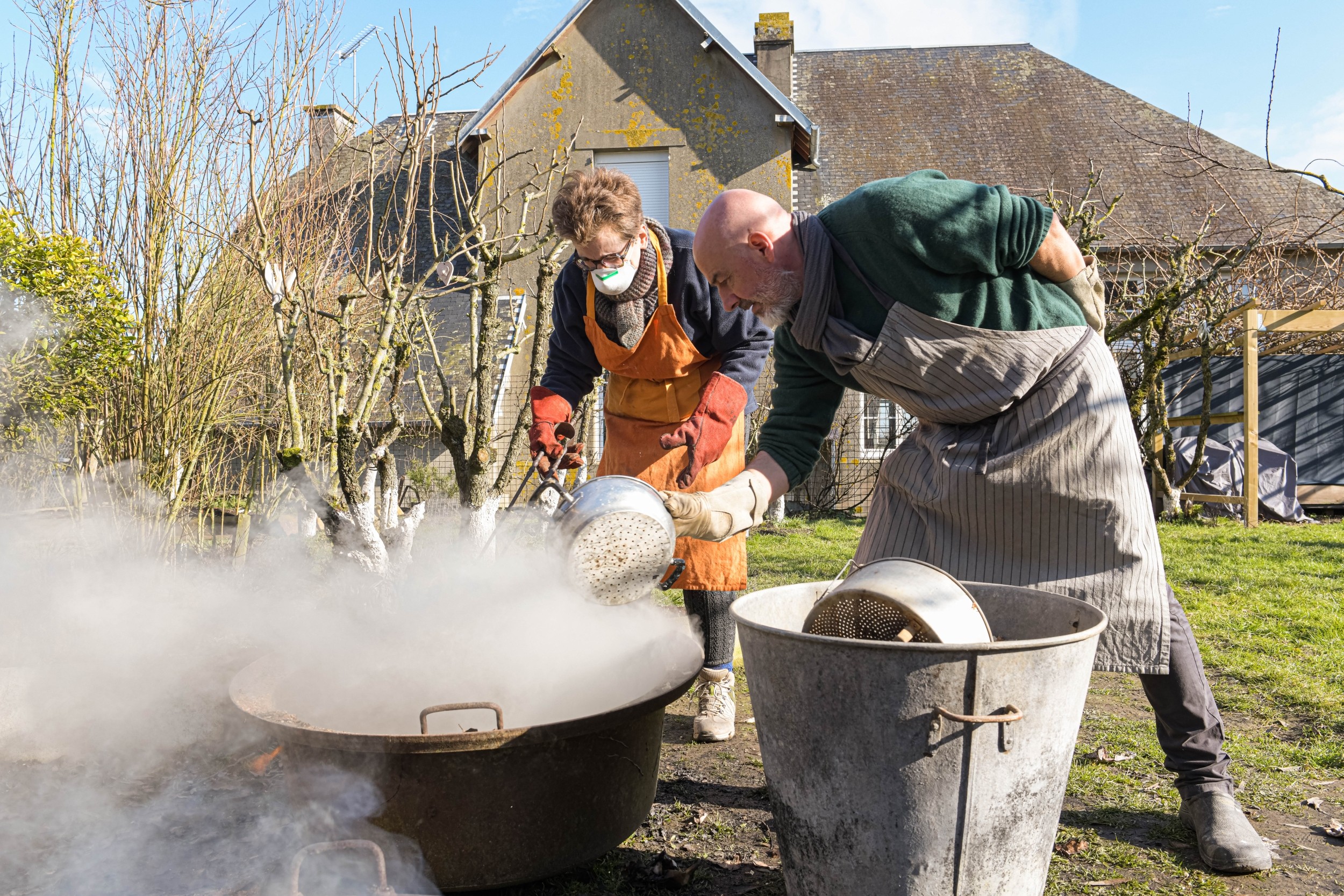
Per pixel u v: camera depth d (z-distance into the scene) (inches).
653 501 69.2
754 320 102.4
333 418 120.6
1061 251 72.7
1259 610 184.2
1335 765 101.7
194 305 178.9
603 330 101.3
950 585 64.0
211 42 173.9
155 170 171.5
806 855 62.2
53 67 169.0
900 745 56.6
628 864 79.7
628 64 448.8
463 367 378.6
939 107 628.4
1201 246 474.3
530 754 68.6
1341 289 410.0
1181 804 87.1
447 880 68.7
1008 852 59.5
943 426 77.4
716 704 112.2
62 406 157.8
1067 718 60.5
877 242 70.6
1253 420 343.0
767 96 443.8
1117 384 73.2
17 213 164.1
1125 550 72.1
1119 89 634.8
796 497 451.8
